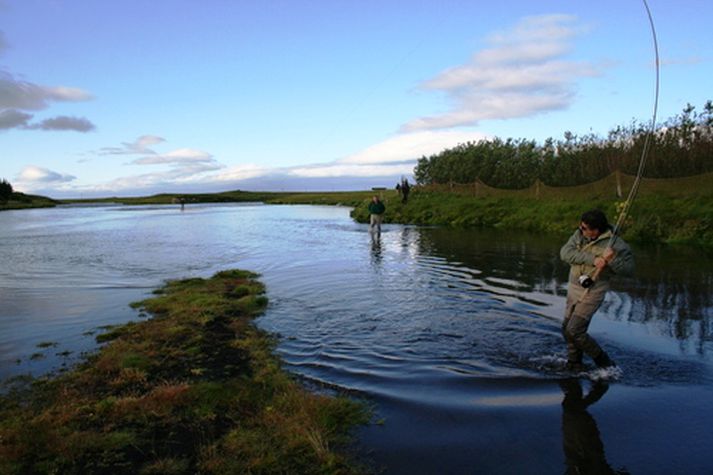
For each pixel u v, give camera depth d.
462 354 6.88
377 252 18.25
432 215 33.44
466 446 4.47
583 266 6.07
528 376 6.04
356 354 6.96
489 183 41.03
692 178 21.80
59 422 4.93
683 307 9.00
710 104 23.41
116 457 4.31
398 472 4.07
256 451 4.35
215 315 9.11
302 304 10.03
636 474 3.99
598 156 30.16
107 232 30.92
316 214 49.97
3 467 4.17
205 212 61.19
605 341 7.23
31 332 8.34
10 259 17.91
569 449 4.39
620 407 5.15
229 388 5.58
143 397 5.44
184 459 4.27
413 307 9.59
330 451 4.38
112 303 10.52
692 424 4.77
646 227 18.77
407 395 5.57
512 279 12.30
